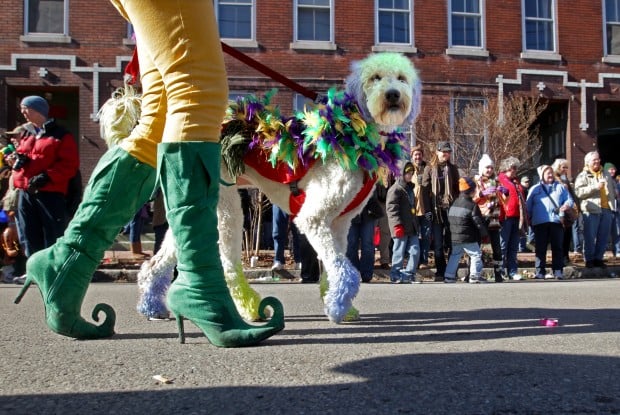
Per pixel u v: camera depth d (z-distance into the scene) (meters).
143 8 2.59
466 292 6.41
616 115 18.62
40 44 14.56
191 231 2.67
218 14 15.26
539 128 17.80
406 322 3.85
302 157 3.76
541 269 9.68
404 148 4.16
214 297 2.74
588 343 3.03
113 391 2.06
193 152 2.61
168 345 2.88
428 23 15.90
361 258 8.57
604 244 10.31
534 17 16.52
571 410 1.89
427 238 9.27
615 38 16.95
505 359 2.60
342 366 2.44
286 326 3.66
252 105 4.06
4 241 8.01
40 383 2.16
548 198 9.62
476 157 13.57
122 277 8.81
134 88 3.58
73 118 15.70
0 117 14.39
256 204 10.29
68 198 7.38
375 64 3.94
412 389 2.10
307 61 15.41
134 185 2.96
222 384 2.15
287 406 1.89
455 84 15.83
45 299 2.95
